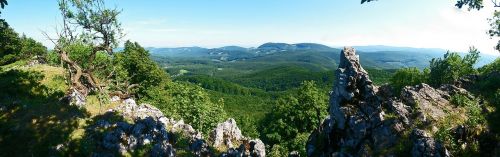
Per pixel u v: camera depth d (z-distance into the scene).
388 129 29.05
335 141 33.69
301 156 57.59
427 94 31.31
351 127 31.23
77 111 37.59
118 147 31.36
